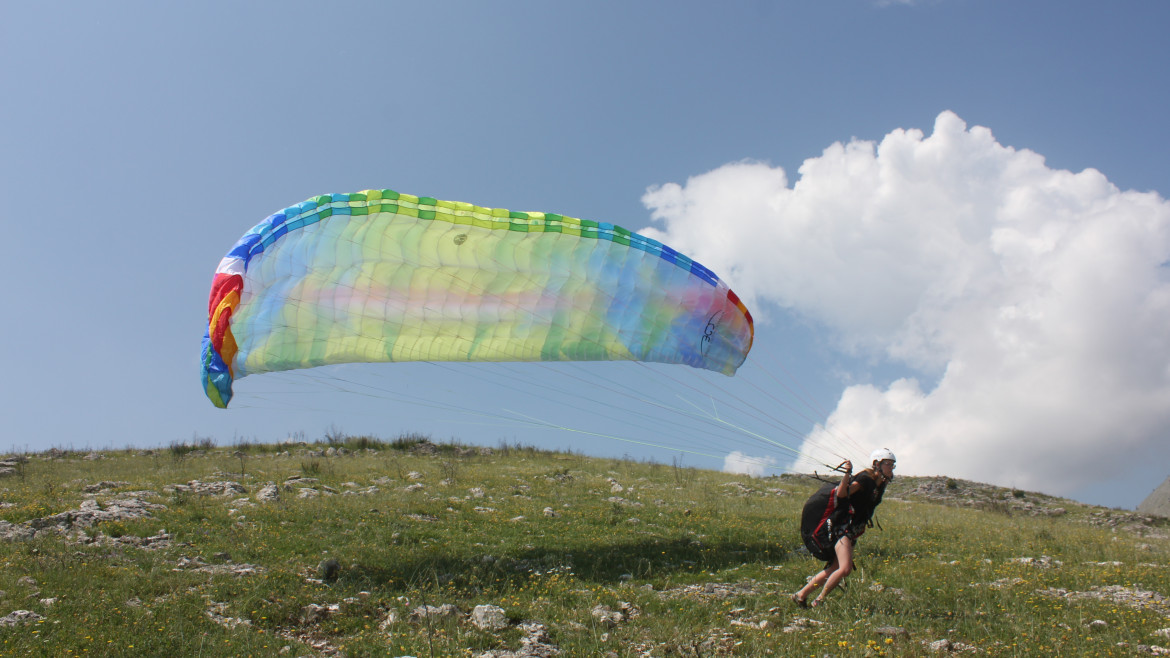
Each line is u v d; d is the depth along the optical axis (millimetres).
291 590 9125
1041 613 8414
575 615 8531
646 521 15297
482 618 8047
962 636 7691
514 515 15117
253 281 10664
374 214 10906
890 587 9703
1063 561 12148
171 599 8492
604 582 10523
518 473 21766
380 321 11453
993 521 19016
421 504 15219
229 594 8875
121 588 8797
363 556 11164
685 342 12961
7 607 7914
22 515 12383
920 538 14430
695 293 12758
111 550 10609
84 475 19359
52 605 8055
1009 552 13039
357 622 8227
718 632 7742
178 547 11172
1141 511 25812
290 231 10656
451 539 12742
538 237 11609
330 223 10844
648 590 9820
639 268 12312
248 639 7445
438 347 11859
